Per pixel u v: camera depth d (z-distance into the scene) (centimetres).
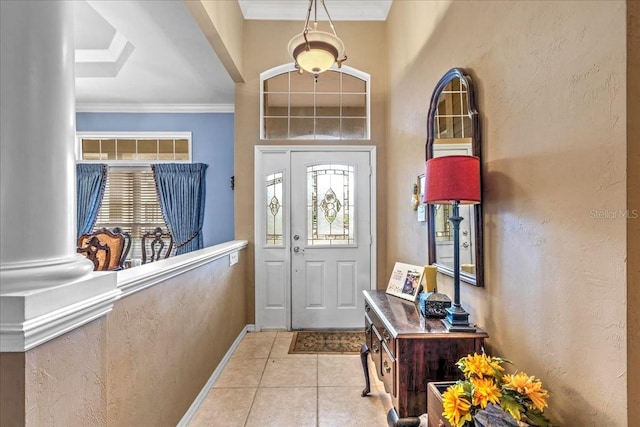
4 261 83
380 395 230
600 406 94
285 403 221
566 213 106
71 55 97
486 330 155
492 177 150
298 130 369
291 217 363
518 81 131
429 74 230
